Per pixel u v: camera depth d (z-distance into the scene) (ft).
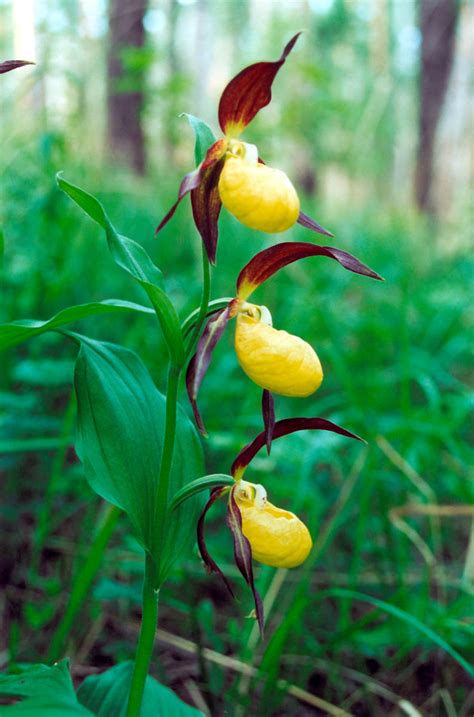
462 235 7.51
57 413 2.88
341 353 3.13
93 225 3.81
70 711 1.55
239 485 1.72
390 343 3.47
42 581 2.39
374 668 2.28
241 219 1.58
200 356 1.65
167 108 6.15
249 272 1.66
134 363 1.78
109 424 1.70
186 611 2.27
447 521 2.75
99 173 5.45
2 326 1.64
